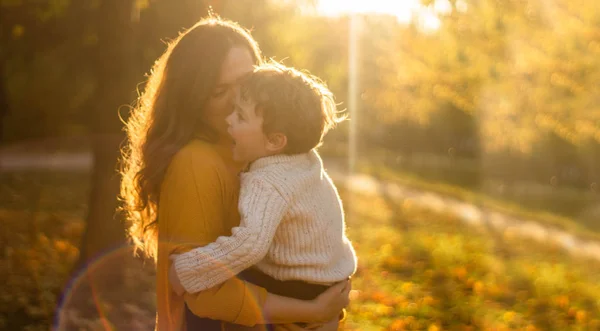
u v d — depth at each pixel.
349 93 22.84
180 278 2.11
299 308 2.23
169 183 2.28
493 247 12.97
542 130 13.59
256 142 2.28
